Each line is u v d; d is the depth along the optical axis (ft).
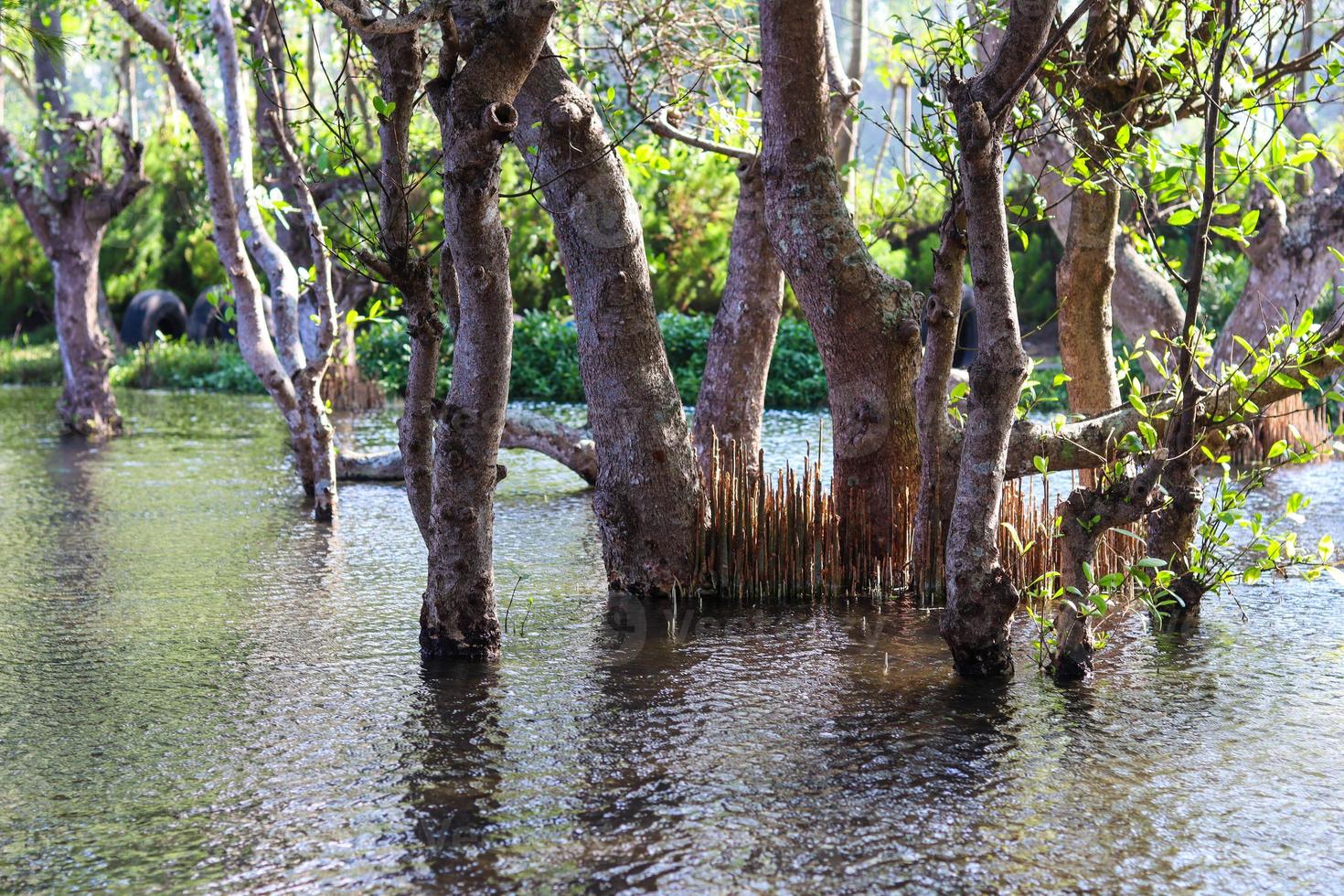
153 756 16.30
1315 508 32.53
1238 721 17.29
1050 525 24.12
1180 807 14.55
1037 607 23.35
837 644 21.31
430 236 65.00
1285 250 40.91
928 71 22.27
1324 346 19.51
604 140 23.82
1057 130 21.88
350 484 39.96
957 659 19.48
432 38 31.58
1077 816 14.34
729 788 15.17
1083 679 19.16
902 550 24.95
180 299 95.04
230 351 81.56
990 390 18.76
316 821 14.33
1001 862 13.26
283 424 57.11
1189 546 21.77
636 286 24.12
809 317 25.26
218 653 20.89
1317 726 17.06
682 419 24.90
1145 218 20.54
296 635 21.98
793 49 24.20
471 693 18.72
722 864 13.26
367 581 26.08
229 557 28.63
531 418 38.11
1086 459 23.86
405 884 12.87
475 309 19.07
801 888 12.76
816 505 24.90
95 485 39.60
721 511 24.62
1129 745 16.44
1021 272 82.99
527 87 23.93
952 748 16.39
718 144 30.50
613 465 24.64
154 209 95.04
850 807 14.60
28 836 13.99
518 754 16.28
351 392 62.23
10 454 47.06
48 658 20.67
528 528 32.09
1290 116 41.27
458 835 13.97
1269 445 40.91
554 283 83.15
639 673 19.70
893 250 83.56
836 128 31.14
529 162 24.34
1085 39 21.83
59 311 52.90
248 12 36.52
